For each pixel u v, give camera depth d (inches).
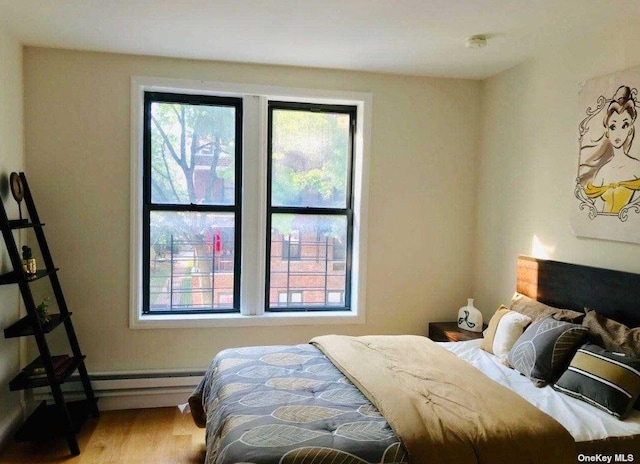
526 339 99.0
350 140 148.6
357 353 100.0
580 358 87.1
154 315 137.0
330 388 83.9
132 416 126.0
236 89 133.6
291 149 144.9
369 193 143.7
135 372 130.4
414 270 148.3
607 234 99.6
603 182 100.8
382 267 146.1
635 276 90.8
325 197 148.1
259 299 140.3
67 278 127.1
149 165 136.2
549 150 117.7
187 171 138.5
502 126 137.8
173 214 138.2
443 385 84.4
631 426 75.0
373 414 73.8
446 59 127.3
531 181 124.6
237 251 142.5
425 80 145.1
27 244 124.3
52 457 104.6
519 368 97.0
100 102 126.3
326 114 146.6
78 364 117.0
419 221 147.7
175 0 91.7
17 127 117.6
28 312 101.7
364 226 143.7
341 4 92.1
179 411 129.4
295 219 146.5
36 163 123.7
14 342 116.4
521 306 116.3
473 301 151.6
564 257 112.8
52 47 122.0
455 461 64.4
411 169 146.1
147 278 137.3
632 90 93.7
